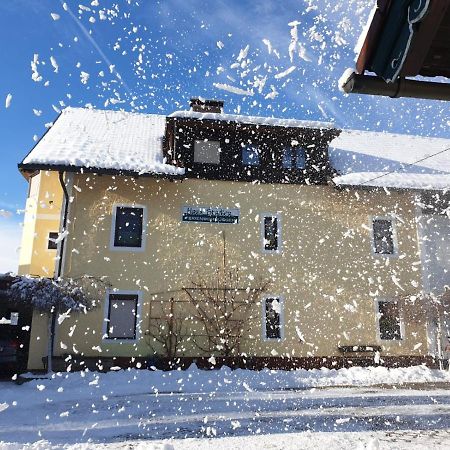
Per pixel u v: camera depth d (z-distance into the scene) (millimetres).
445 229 15852
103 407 7738
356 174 15758
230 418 6621
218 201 14828
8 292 11305
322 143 16094
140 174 13664
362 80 2297
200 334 13602
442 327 14586
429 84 2338
